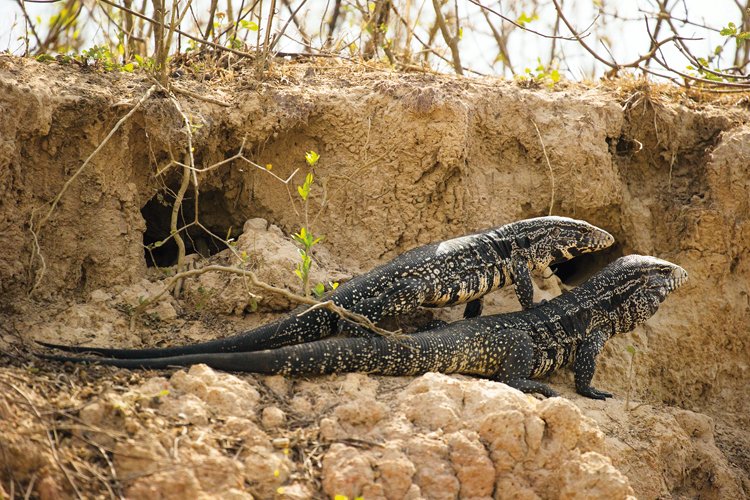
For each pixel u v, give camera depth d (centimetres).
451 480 799
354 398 872
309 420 832
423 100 1104
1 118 931
